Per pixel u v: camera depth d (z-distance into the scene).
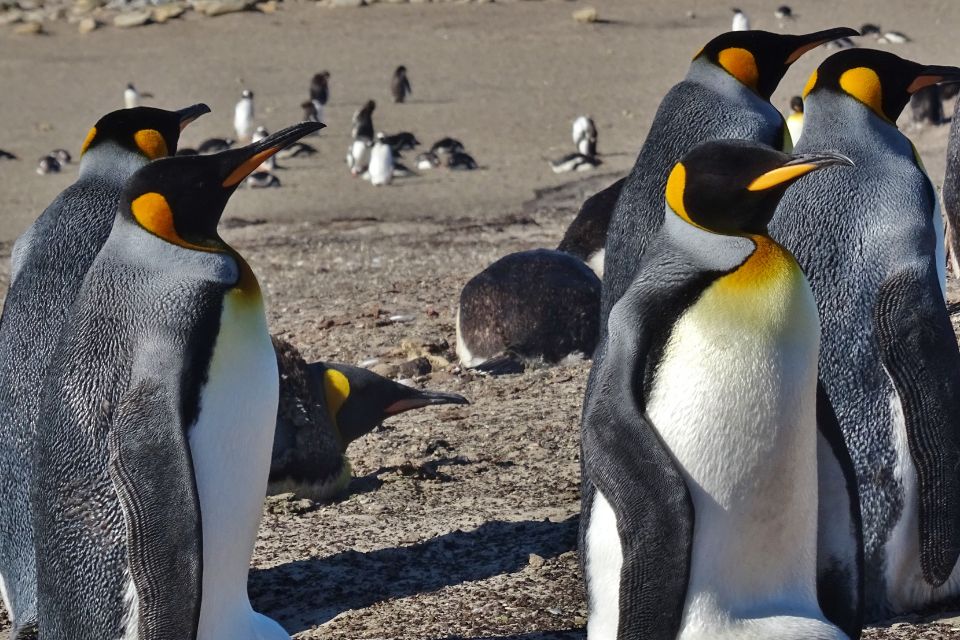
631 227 7.74
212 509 5.71
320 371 9.82
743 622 5.28
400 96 39.88
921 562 6.09
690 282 5.19
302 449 9.09
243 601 6.07
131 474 5.58
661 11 55.22
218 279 5.75
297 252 21.89
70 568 5.93
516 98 39.50
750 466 5.17
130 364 5.73
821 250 6.37
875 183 6.37
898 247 6.21
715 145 5.22
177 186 5.81
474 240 22.23
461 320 13.37
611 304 7.85
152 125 7.84
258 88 43.25
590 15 52.75
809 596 5.46
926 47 44.16
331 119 38.00
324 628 7.02
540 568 7.47
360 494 9.33
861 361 6.25
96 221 7.56
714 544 5.23
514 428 10.49
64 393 5.88
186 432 5.61
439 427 10.85
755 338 5.09
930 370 6.02
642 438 5.14
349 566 7.88
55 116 38.78
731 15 53.41
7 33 53.69
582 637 6.49
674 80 41.50
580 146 30.39
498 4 57.75
